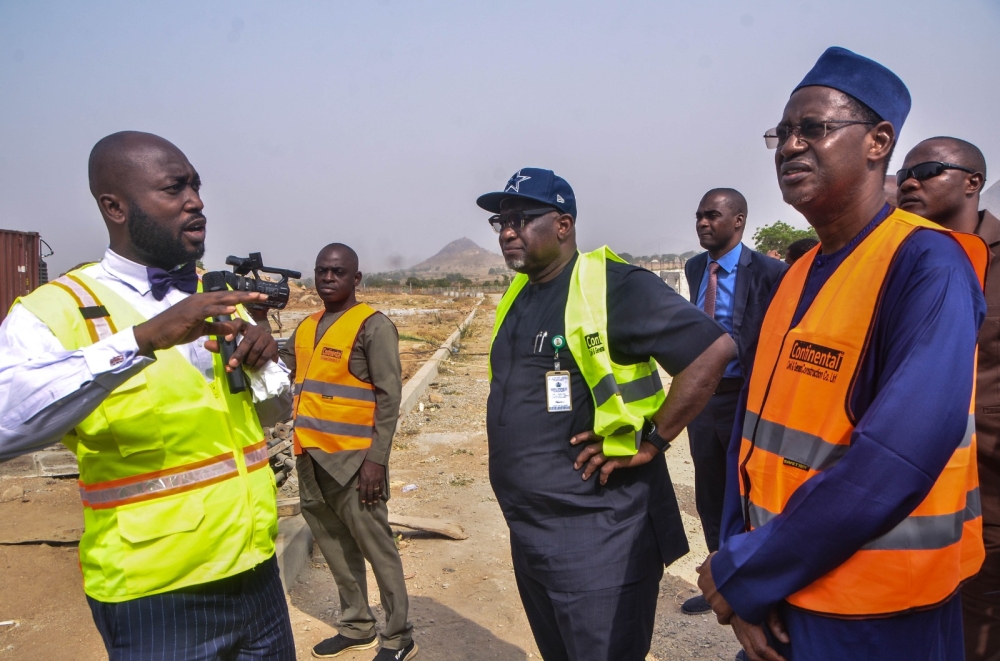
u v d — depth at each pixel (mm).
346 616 3699
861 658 1551
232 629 2170
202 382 2148
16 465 5746
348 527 3561
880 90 1694
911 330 1493
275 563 2395
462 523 5484
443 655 3662
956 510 1548
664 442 2467
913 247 1580
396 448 7746
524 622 3996
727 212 4453
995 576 2504
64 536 4582
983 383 2576
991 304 2592
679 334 2381
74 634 3627
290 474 5898
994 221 2719
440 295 65875
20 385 1769
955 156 2721
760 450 1824
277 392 2365
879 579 1529
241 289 2234
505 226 2682
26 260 7875
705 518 4184
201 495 2090
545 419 2545
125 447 1991
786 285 1969
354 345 3541
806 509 1522
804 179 1731
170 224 2133
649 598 2529
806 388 1701
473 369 14508
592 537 2473
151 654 2027
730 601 1657
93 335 2010
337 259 3746
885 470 1427
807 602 1600
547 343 2572
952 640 1645
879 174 1742
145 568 1998
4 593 3959
